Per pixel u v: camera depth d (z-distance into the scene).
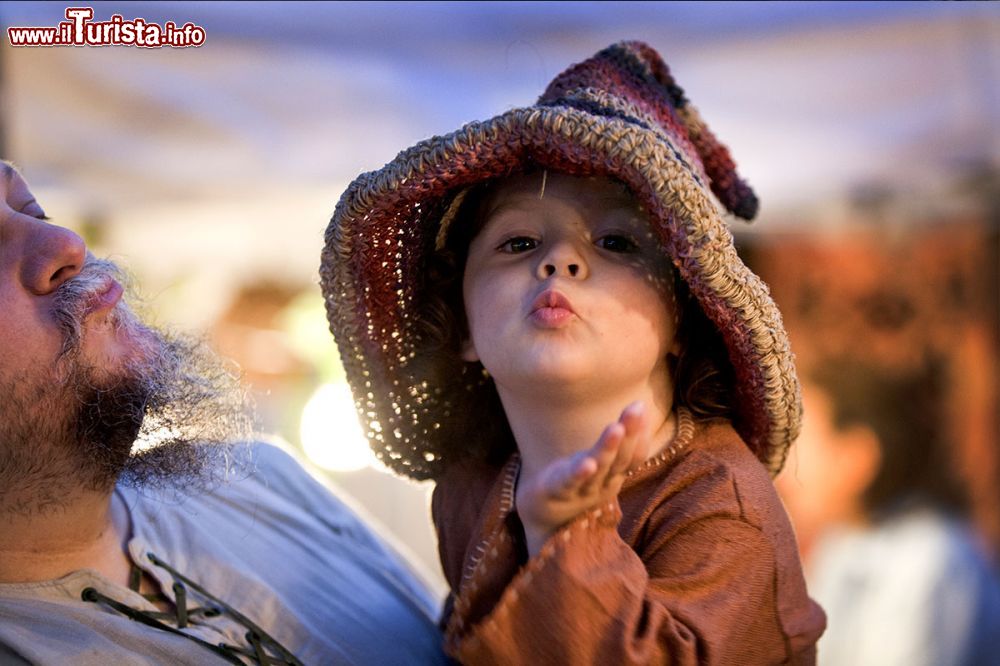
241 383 1.25
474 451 1.08
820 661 2.12
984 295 2.65
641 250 0.89
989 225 2.63
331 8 2.17
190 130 2.52
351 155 2.61
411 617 1.22
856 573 2.15
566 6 2.14
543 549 0.76
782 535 0.88
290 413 2.70
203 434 1.14
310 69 2.36
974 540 2.13
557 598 0.75
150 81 2.36
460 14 2.17
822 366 2.44
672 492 0.88
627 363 0.86
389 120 2.50
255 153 2.60
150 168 2.64
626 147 0.82
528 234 0.90
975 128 2.43
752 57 2.30
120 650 0.94
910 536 2.13
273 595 1.11
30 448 0.99
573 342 0.85
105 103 2.40
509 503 0.94
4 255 1.03
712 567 0.82
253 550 1.18
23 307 1.01
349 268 0.98
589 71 0.93
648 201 0.84
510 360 0.86
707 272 0.83
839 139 2.53
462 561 1.03
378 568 1.28
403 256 1.00
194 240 2.91
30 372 0.99
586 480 0.73
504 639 0.76
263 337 2.85
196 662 0.98
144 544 1.10
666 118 0.94
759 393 0.92
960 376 2.56
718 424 0.95
